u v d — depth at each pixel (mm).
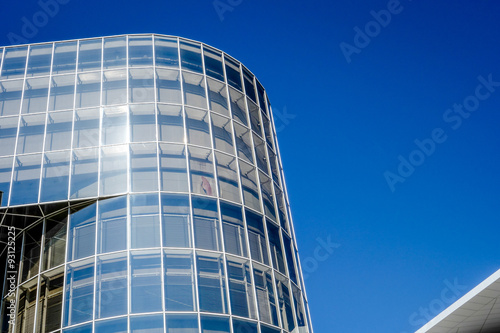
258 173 35344
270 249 31953
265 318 28344
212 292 27609
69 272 28172
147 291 26812
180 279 27531
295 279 32656
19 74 35906
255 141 37125
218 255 29172
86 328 25781
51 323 26953
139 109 34062
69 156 32062
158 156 32156
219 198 31578
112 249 28375
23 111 34125
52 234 30250
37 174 31375
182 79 36250
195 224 29875
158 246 28438
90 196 30484
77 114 33875
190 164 32344
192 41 38625
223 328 26500
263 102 41219
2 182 31016
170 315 26062
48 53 36875
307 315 31906
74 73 35812
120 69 35906
